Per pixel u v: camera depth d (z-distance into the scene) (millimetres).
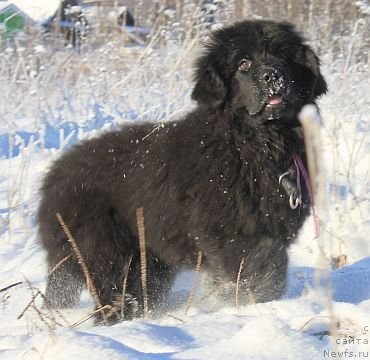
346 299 5098
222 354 3207
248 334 3340
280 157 5238
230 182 5121
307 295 5168
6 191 7875
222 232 5176
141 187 5434
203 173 5191
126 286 5504
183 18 10930
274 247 5270
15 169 8492
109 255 5457
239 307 4637
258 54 5391
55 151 8555
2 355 3459
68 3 12414
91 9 11805
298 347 3232
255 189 5156
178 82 9672
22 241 7098
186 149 5328
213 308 5285
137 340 3541
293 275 6008
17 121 10219
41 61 10492
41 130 8797
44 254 5840
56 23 11469
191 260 5461
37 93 9609
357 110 9648
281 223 5230
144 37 13078
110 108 9695
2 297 5719
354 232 6938
